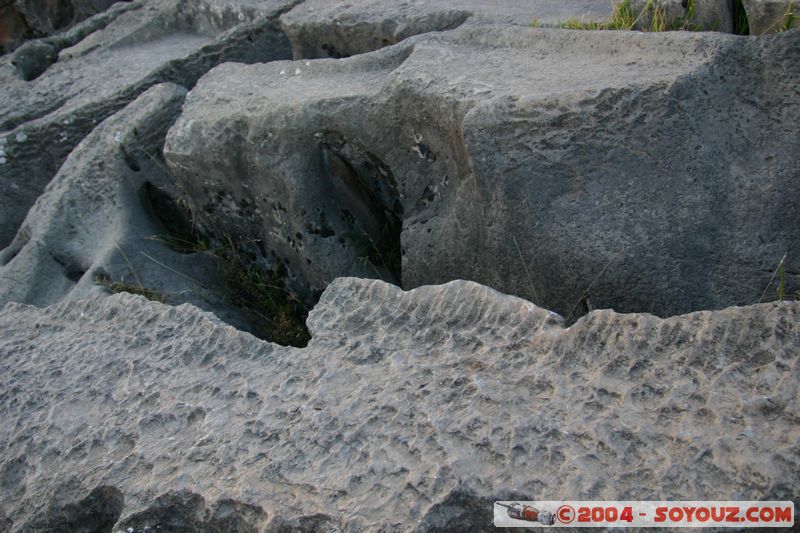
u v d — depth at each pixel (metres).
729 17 2.93
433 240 2.73
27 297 3.31
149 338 2.45
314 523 1.79
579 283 2.40
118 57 4.68
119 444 2.14
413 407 1.94
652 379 1.83
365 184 3.04
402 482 1.79
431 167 2.78
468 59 2.86
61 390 2.35
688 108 2.28
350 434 1.93
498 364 1.99
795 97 2.25
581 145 2.35
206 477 1.96
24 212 4.16
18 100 4.46
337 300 2.35
